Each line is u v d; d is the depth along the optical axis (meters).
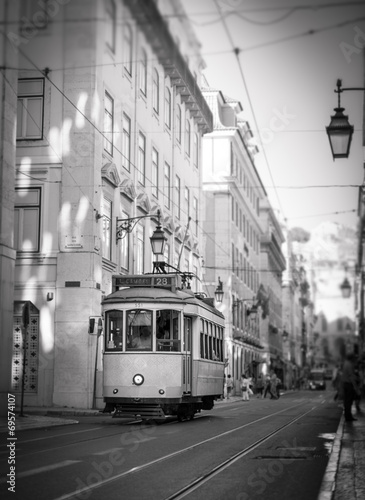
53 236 27.75
